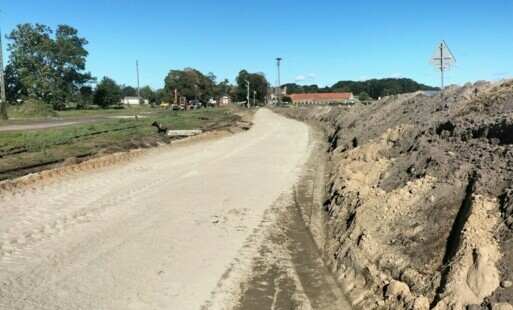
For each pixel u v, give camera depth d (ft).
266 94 468.75
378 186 32.83
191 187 45.80
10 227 31.76
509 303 15.66
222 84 516.32
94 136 85.56
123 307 20.62
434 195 24.26
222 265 25.73
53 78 294.25
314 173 53.93
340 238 28.19
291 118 194.80
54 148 68.44
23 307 20.26
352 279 22.85
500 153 24.38
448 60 54.29
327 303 21.16
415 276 19.99
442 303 17.21
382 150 43.06
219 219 34.73
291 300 21.50
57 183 46.39
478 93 41.34
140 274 24.29
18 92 307.17
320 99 402.93
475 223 19.66
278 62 333.42
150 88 477.77
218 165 59.77
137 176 51.49
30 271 24.30
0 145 70.28
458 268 17.93
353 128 73.77
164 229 32.07
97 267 25.07
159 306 20.83
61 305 20.58
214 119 160.45
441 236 21.27
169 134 95.91
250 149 77.77
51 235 30.19
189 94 373.81
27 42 291.17
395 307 19.07
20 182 44.68
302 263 26.12
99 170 54.75
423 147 32.83
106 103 346.95
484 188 21.84
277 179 50.42
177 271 24.79
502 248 17.90
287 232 31.91
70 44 298.97
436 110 45.52
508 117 27.40
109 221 33.68
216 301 21.42
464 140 30.63
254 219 34.88
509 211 19.21
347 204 32.81
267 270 25.09
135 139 78.28
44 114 196.65
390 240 23.67
